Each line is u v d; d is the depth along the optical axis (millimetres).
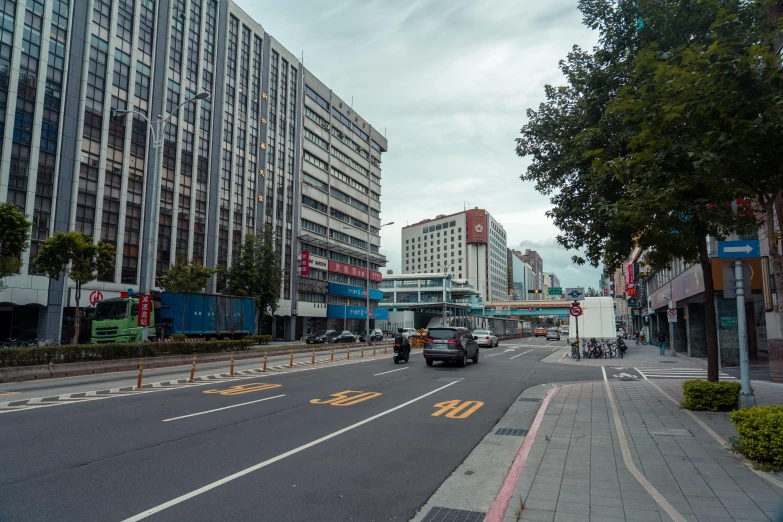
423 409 11164
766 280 17375
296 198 58438
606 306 31531
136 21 38531
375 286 77312
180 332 31250
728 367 21875
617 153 12195
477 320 114375
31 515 4762
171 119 41344
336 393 13328
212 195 45156
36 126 31297
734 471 6105
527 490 5473
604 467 6340
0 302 28688
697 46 8164
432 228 164750
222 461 6684
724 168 7641
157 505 5070
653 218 9531
